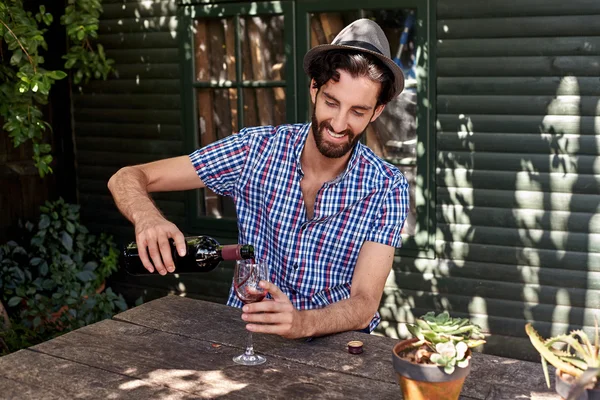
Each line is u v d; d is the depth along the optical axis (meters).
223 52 4.43
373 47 2.02
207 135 4.59
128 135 4.85
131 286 4.98
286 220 2.29
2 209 4.71
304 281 2.28
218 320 2.17
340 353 1.91
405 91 4.01
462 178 3.94
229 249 1.91
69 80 5.00
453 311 4.07
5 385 1.73
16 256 4.77
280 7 4.16
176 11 4.51
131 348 1.96
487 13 3.73
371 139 4.12
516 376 1.77
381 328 4.26
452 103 3.89
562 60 3.63
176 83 4.60
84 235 4.81
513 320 3.94
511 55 3.73
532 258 3.85
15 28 3.58
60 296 4.06
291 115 4.25
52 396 1.67
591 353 1.44
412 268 4.13
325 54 2.01
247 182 2.34
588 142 3.65
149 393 1.68
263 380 1.75
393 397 1.66
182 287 4.79
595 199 3.68
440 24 3.85
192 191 4.62
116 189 2.15
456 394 1.49
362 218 2.25
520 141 3.78
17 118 3.80
